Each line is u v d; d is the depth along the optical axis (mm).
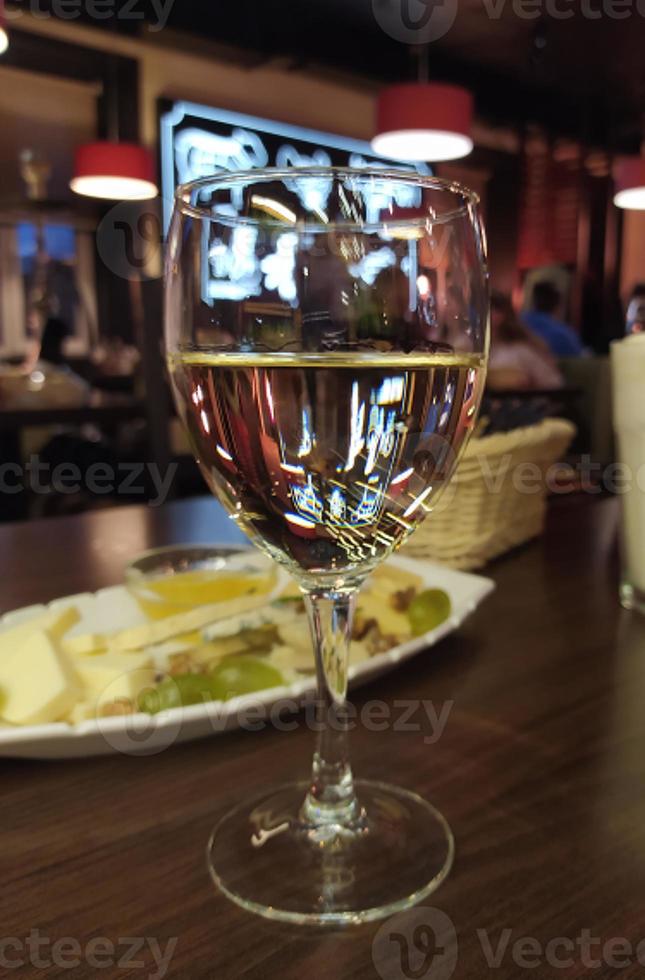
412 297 189
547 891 189
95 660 275
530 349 2199
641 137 4355
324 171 191
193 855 205
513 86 3701
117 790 237
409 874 194
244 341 190
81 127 2867
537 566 456
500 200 4133
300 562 211
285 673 277
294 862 200
